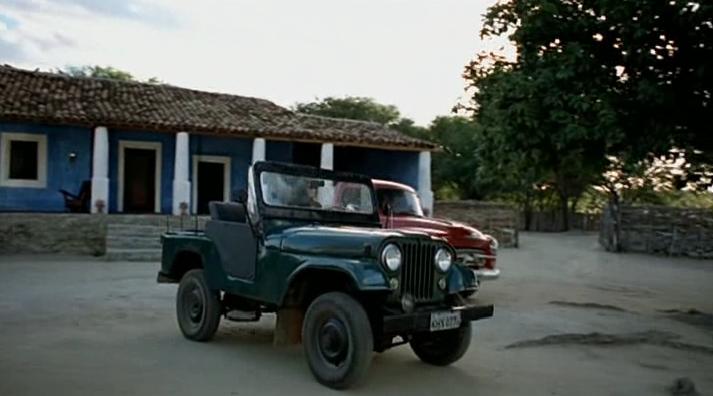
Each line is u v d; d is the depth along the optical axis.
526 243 28.00
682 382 6.11
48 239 17.06
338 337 5.57
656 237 24.78
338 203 7.02
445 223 11.04
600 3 9.03
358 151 25.62
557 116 8.96
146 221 17.94
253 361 6.43
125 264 15.03
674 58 9.34
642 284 15.31
